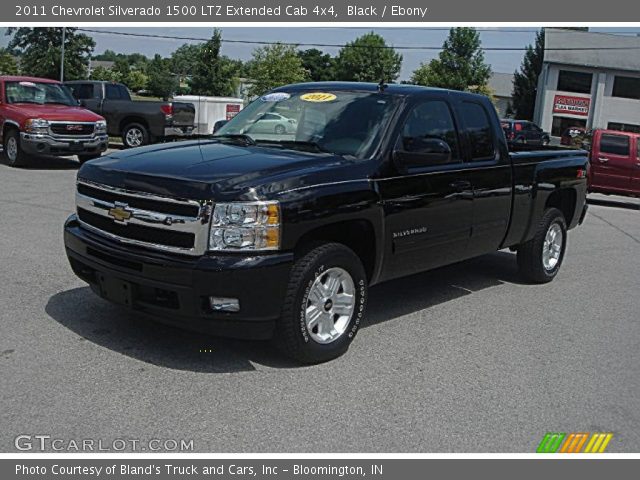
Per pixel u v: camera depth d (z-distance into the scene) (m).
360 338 5.45
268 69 51.12
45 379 4.31
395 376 4.71
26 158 14.99
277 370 4.67
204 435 3.77
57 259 7.12
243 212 4.26
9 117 14.95
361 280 4.98
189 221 4.29
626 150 16.33
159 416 3.94
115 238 4.68
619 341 5.77
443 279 7.58
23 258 7.10
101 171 4.84
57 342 4.91
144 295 4.55
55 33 55.41
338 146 5.29
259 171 4.51
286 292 4.47
